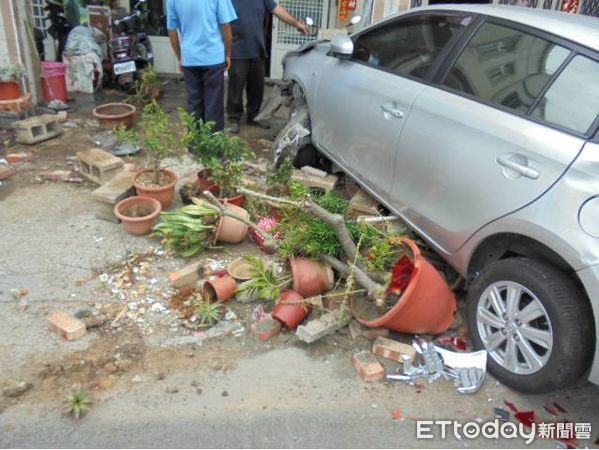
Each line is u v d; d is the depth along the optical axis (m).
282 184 4.82
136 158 5.82
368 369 3.22
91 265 4.03
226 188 4.54
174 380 3.13
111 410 2.92
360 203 4.74
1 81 6.11
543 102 3.15
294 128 5.54
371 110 4.35
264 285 3.58
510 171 3.13
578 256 2.72
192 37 5.55
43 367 3.14
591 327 2.80
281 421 2.93
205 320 3.53
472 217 3.38
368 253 3.79
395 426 2.96
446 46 3.89
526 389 3.06
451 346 3.50
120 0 8.42
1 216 4.57
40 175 5.29
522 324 3.05
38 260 4.04
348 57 4.76
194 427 2.86
